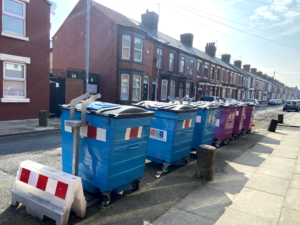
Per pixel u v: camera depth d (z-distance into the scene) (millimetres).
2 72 9484
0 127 8477
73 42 18031
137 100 17109
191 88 25750
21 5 9969
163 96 20859
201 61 27141
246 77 45156
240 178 4680
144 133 3766
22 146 6422
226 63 39531
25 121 10180
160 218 3090
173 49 21609
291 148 7410
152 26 22250
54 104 12602
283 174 4945
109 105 3697
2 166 4734
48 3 10906
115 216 3105
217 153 6680
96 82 15984
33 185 3021
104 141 3219
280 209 3432
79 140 3535
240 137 9375
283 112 25875
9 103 9867
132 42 15742
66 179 2789
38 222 2895
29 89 10578
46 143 6934
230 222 3049
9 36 9508
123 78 16016
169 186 4211
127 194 3850
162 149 5035
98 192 3613
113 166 3281
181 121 4957
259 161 5906
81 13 17188
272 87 67312
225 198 3758
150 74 18047
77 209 2979
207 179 4523
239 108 8680
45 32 10945
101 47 16016
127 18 19359
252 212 3326
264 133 10516
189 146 5535
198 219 3098
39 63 10859
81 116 3248
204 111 6266
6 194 3576
